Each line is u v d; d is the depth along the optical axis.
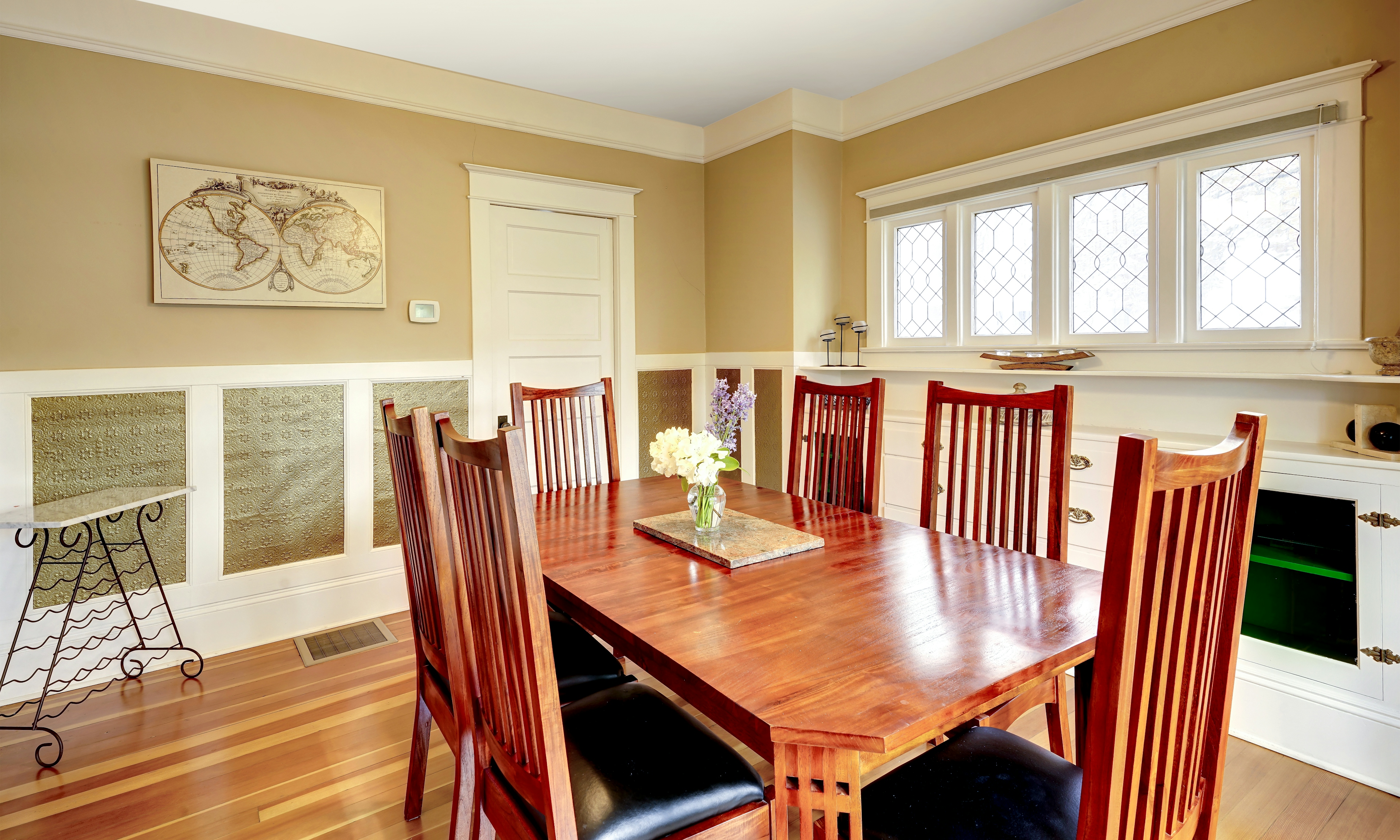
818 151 3.95
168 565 2.91
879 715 0.94
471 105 3.60
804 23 3.09
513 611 1.07
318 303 3.18
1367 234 2.28
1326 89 2.34
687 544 1.73
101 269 2.74
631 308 4.20
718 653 1.15
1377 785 1.97
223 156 2.97
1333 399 2.35
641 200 4.24
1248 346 2.54
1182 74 2.70
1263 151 2.52
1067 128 3.05
